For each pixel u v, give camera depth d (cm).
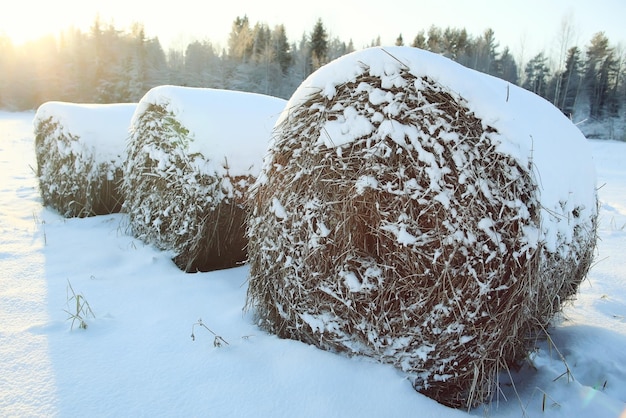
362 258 221
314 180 230
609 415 198
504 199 189
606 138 2566
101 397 187
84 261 365
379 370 212
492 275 193
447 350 205
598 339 263
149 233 404
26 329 243
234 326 260
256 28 3881
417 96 201
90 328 248
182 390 194
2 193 666
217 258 363
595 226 276
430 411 190
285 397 192
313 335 237
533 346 248
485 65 3319
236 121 363
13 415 173
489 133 189
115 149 532
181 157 361
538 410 204
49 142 557
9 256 371
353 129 216
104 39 3844
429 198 199
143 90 3506
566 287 256
